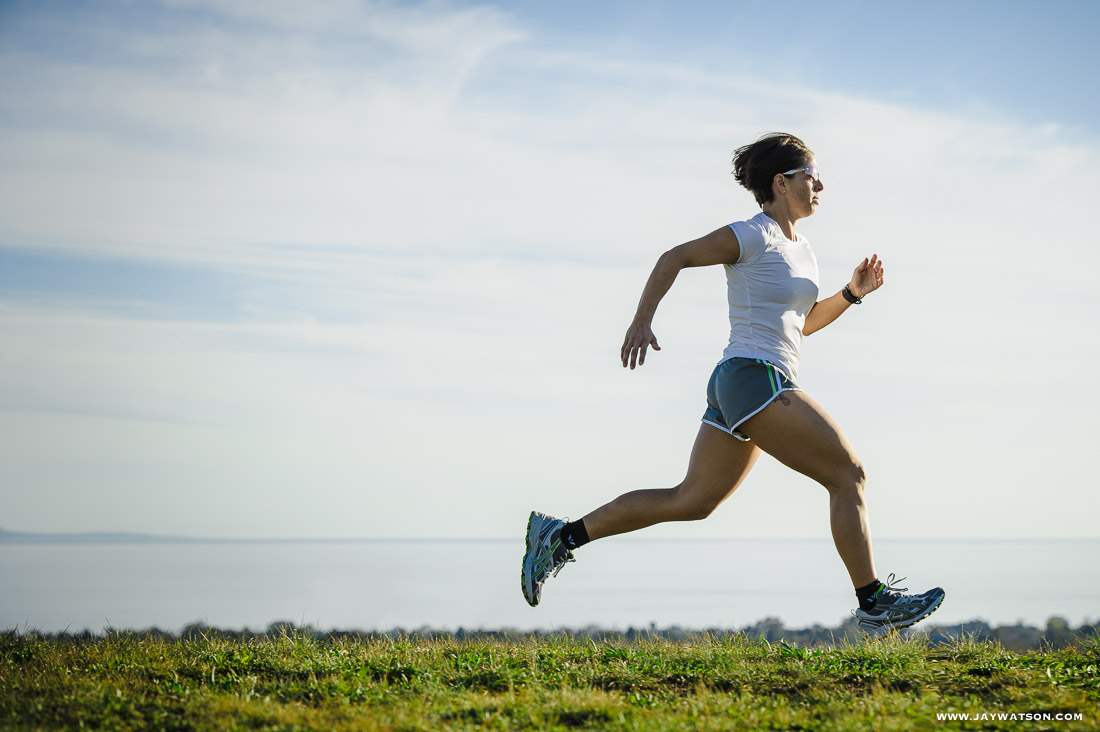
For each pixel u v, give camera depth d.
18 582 151.25
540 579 5.97
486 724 4.39
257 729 4.27
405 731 4.21
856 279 6.16
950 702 4.68
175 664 5.61
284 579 172.12
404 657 5.96
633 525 5.88
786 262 5.50
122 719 4.39
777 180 5.73
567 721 4.49
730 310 5.61
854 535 5.24
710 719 4.37
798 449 5.29
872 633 5.32
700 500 5.71
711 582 149.62
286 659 5.81
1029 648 6.06
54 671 5.37
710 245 5.44
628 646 6.61
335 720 4.37
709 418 5.67
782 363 5.43
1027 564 176.38
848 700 4.79
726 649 6.27
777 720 4.38
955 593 58.25
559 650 6.31
